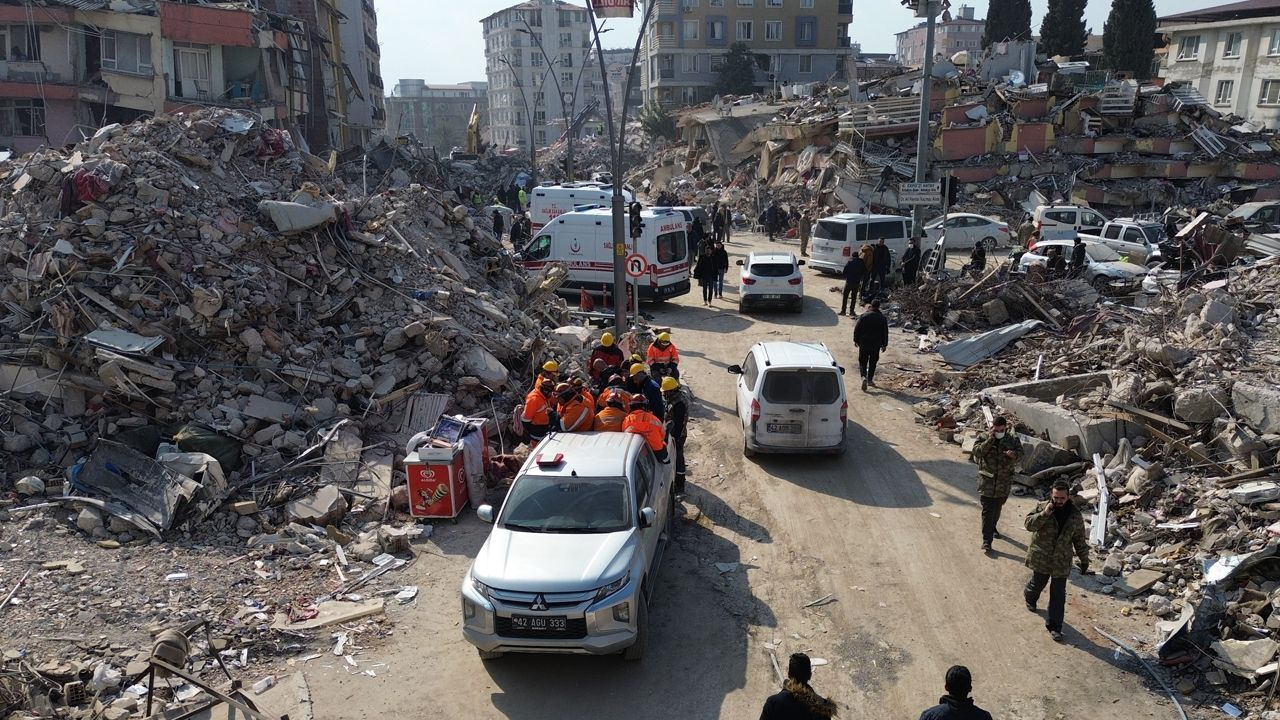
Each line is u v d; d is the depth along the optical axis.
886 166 41.16
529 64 136.00
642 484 9.09
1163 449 11.23
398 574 9.60
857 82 51.84
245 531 10.16
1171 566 9.28
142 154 14.24
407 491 11.06
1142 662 7.84
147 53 32.19
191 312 12.18
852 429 14.55
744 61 81.06
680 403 11.74
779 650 8.25
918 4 23.61
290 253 14.18
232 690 7.28
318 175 18.64
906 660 8.03
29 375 11.36
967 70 49.22
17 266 12.31
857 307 24.41
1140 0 57.69
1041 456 12.03
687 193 55.47
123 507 10.08
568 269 24.28
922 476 12.48
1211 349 13.52
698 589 9.41
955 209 38.88
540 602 7.48
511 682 7.76
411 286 14.90
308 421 11.99
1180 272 21.41
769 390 12.71
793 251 35.62
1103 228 28.78
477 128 71.19
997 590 9.26
